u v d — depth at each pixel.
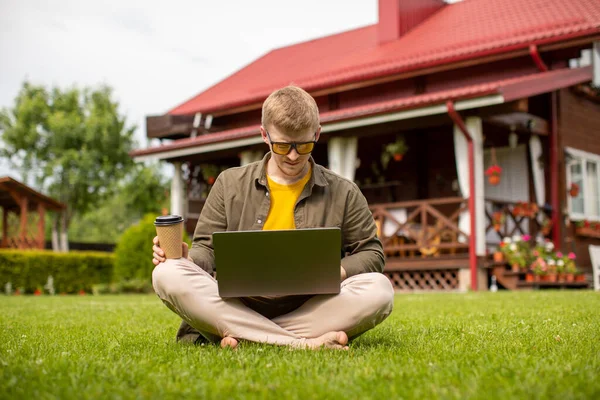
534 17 13.67
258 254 2.73
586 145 13.94
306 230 2.68
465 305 6.43
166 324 4.75
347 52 17.25
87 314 5.95
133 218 46.88
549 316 4.81
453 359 2.60
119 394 1.97
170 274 2.90
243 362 2.48
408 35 16.20
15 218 20.36
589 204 14.04
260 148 13.95
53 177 31.58
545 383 2.01
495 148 13.65
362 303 2.89
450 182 14.35
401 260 12.12
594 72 13.39
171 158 15.78
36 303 8.51
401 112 11.30
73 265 15.70
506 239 11.51
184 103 19.45
